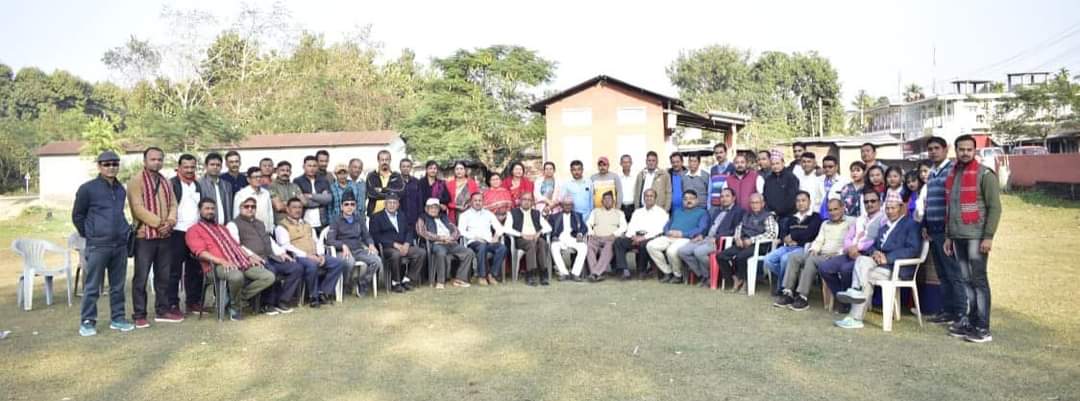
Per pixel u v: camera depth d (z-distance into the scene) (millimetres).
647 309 6848
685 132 42219
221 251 6629
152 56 36250
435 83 23938
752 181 8359
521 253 8898
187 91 36750
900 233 6012
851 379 4480
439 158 22859
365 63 41688
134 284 6414
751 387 4375
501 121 23469
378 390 4484
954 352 5020
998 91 38031
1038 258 9344
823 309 6734
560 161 18500
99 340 5922
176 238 6746
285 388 4559
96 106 53969
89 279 6102
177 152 25891
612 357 5121
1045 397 4051
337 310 7098
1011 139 28844
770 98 48406
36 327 6484
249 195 7355
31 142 40312
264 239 7109
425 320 6527
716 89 51688
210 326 6434
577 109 18422
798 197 7387
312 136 30016
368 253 7891
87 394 4512
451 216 9109
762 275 8219
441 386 4543
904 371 4609
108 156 6148
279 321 6609
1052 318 5895
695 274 8383
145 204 6332
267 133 34500
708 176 9031
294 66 39938
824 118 50000
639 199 9242
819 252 6820
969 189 5258
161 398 4410
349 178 8688
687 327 6027
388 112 38094
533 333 5910
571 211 8938
